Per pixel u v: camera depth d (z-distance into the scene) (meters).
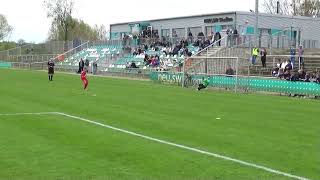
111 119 17.17
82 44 75.81
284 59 42.94
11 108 20.34
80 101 23.97
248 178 9.03
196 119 17.69
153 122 16.58
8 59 90.62
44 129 14.58
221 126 15.95
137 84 40.56
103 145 12.07
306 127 16.05
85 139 12.91
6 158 10.45
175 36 72.00
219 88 36.41
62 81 42.53
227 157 10.84
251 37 50.00
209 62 40.31
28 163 10.00
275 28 65.19
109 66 61.88
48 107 20.94
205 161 10.41
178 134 14.03
